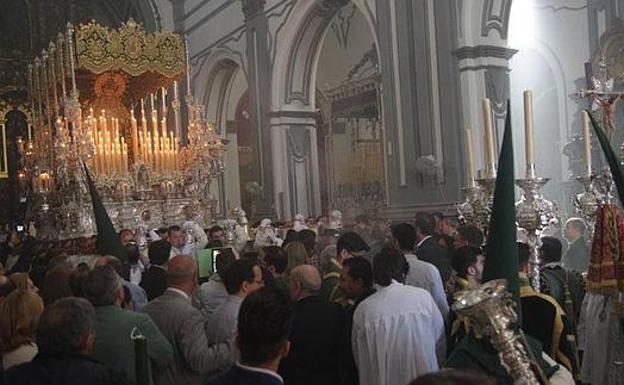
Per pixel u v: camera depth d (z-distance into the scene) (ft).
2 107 79.51
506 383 8.95
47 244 49.11
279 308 8.39
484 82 40.52
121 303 14.17
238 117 82.02
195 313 13.64
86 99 56.49
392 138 45.24
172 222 53.72
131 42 53.06
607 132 16.20
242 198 81.92
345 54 74.08
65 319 9.82
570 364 12.51
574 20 51.31
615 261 14.37
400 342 13.78
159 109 68.74
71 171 51.08
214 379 8.52
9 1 81.66
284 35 60.49
